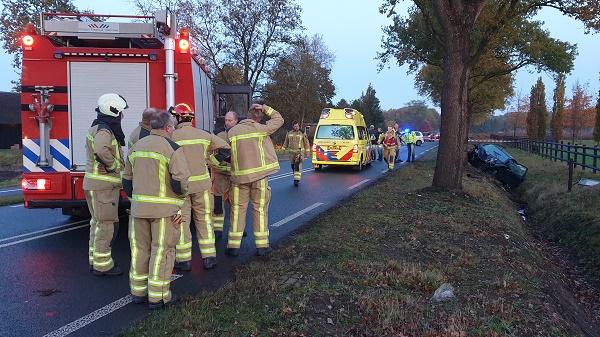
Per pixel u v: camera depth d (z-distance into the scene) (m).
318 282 5.12
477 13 11.27
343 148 19.72
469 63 11.52
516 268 6.21
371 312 4.38
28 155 7.46
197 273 5.92
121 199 7.50
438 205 9.77
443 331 4.04
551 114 49.50
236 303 4.62
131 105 7.67
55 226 8.73
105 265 5.81
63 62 7.52
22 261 6.48
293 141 14.41
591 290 7.41
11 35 33.50
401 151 38.06
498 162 19.30
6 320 4.52
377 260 5.96
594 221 9.81
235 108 10.97
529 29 22.44
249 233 8.16
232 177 6.48
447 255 6.45
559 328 4.41
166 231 4.75
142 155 4.72
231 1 39.34
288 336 3.90
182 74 7.72
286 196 12.36
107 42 7.98
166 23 7.35
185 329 4.05
